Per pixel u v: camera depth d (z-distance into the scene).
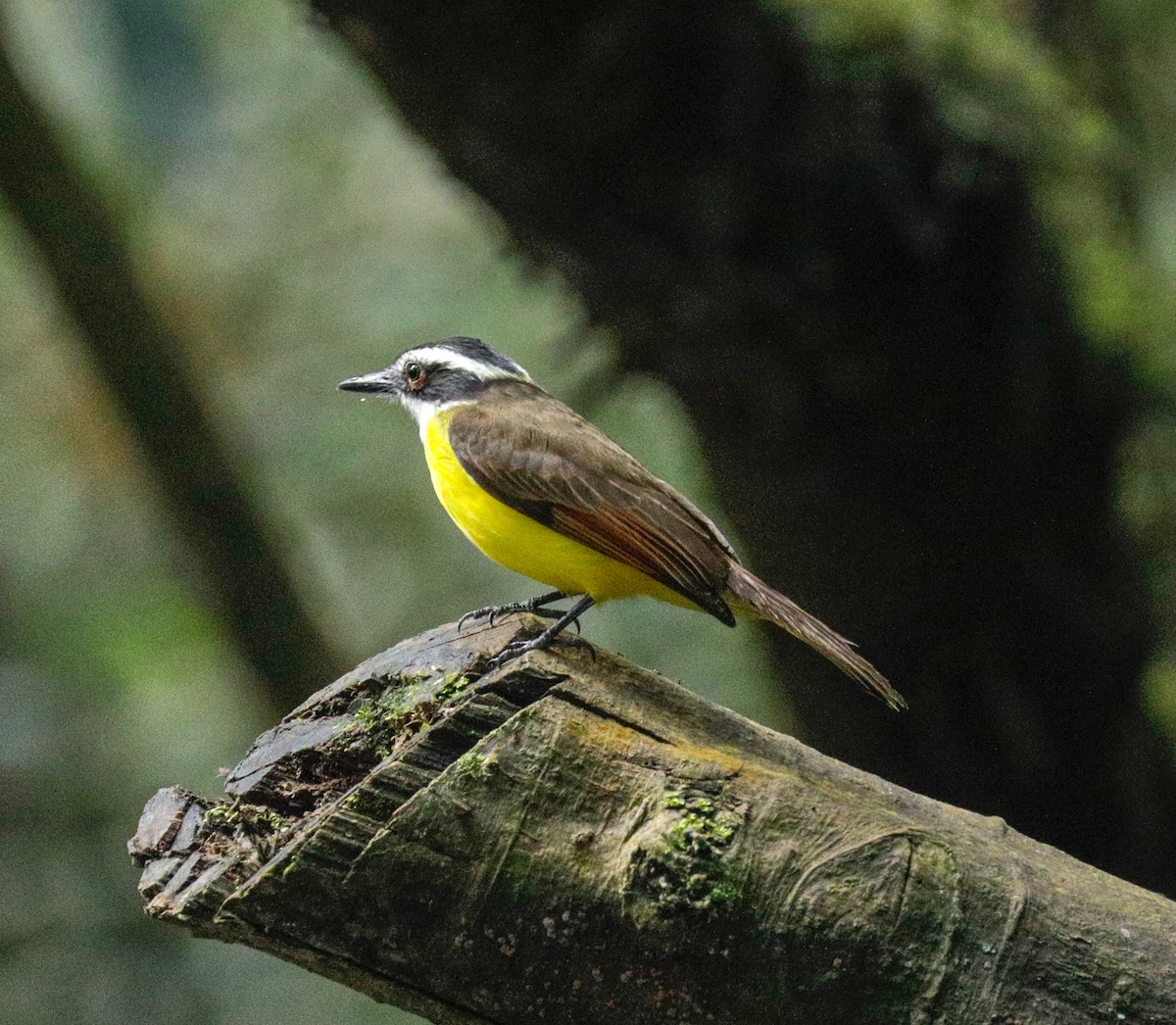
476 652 6.60
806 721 11.75
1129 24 13.30
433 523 16.72
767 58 9.66
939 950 5.85
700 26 9.51
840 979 5.82
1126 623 11.30
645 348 10.78
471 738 5.88
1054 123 10.62
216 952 17.28
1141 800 11.64
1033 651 11.09
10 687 17.22
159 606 17.25
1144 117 13.63
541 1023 5.90
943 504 10.75
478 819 5.75
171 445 13.28
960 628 11.04
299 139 16.59
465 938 5.78
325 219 16.75
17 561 17.17
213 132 15.60
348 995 17.03
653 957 5.78
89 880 17.19
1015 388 10.49
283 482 16.50
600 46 9.47
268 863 5.79
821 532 10.96
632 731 5.98
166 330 13.35
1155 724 12.25
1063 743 11.27
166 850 6.26
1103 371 10.87
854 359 10.31
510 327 15.89
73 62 16.17
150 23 13.94
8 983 16.59
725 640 14.86
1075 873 6.26
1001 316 10.35
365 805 5.77
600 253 10.28
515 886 5.73
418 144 10.74
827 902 5.78
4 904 16.92
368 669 6.87
